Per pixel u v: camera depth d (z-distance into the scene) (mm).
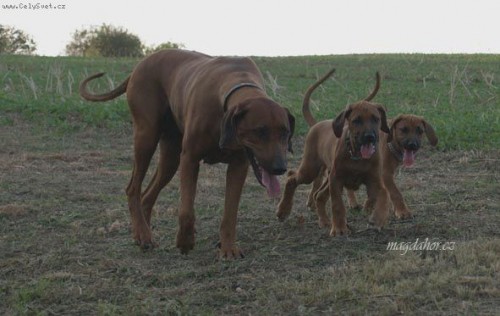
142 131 7453
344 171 7449
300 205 9047
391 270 6051
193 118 6594
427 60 33531
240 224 8109
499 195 9109
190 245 6777
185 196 6684
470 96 19844
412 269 6117
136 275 6402
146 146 7434
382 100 19703
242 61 6805
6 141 13344
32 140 13523
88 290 6035
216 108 6480
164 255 6996
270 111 5996
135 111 7520
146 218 7617
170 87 7293
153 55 7605
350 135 7371
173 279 6270
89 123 14766
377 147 7371
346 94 21219
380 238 7359
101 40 64500
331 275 6145
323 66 31703
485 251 6500
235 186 6770
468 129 12758
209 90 6566
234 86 6367
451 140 12188
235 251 6801
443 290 5617
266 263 6625
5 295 6027
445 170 10781
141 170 7434
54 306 5750
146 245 7137
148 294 5906
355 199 8742
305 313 5352
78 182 10414
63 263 6793
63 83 23484
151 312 5504
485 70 28562
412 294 5520
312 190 8680
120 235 7762
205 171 11062
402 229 7633
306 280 6078
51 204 9055
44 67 29875
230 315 5430
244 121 6027
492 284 5664
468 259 6305
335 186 7504
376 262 6418
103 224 8195
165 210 8719
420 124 8500
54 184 10242
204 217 8438
